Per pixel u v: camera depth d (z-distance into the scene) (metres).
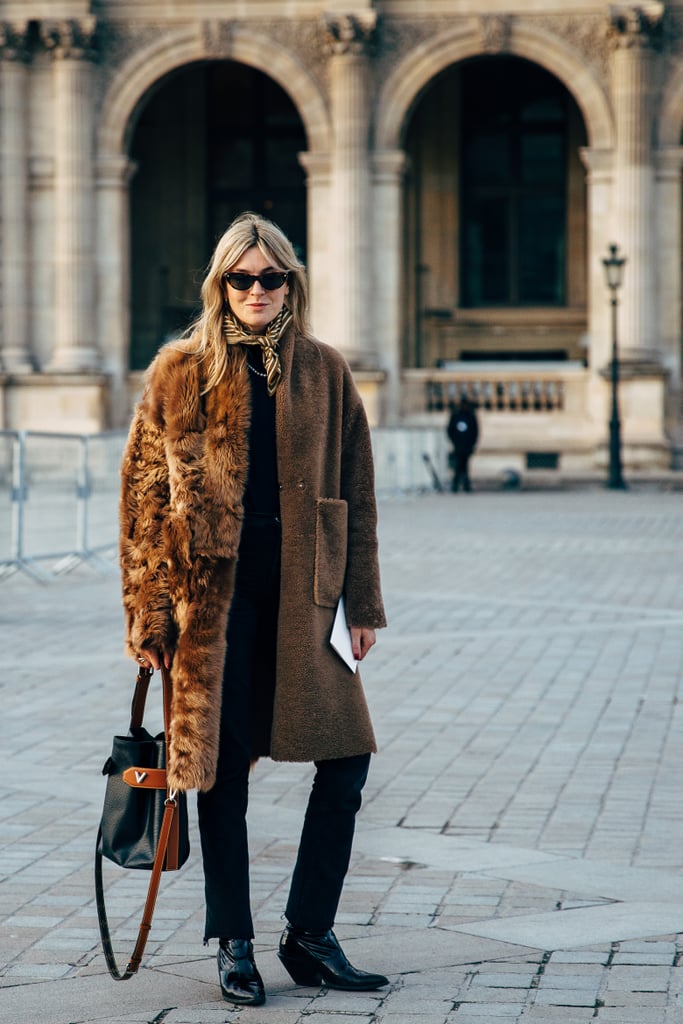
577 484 46.69
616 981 6.47
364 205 49.09
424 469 45.59
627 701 13.24
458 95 55.81
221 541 6.38
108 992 6.43
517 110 55.81
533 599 20.38
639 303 48.31
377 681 14.30
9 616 19.38
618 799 9.76
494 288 56.25
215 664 6.32
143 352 57.34
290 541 6.51
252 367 6.61
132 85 49.94
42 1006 6.26
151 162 57.22
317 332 49.97
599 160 48.59
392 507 38.69
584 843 8.70
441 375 49.62
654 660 15.44
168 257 57.28
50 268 50.22
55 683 14.43
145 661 6.45
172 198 57.19
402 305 55.06
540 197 55.94
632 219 48.28
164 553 6.41
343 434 6.75
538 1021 6.03
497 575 23.17
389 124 49.25
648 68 48.12
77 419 49.69
